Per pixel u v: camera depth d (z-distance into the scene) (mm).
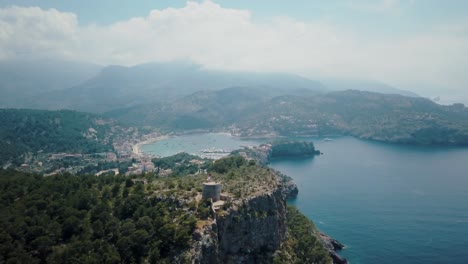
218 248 191500
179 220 190750
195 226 185625
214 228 190375
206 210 196375
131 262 169750
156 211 197375
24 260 159125
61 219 190750
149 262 169375
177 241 176250
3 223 173250
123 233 181125
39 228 175375
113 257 165000
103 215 192875
